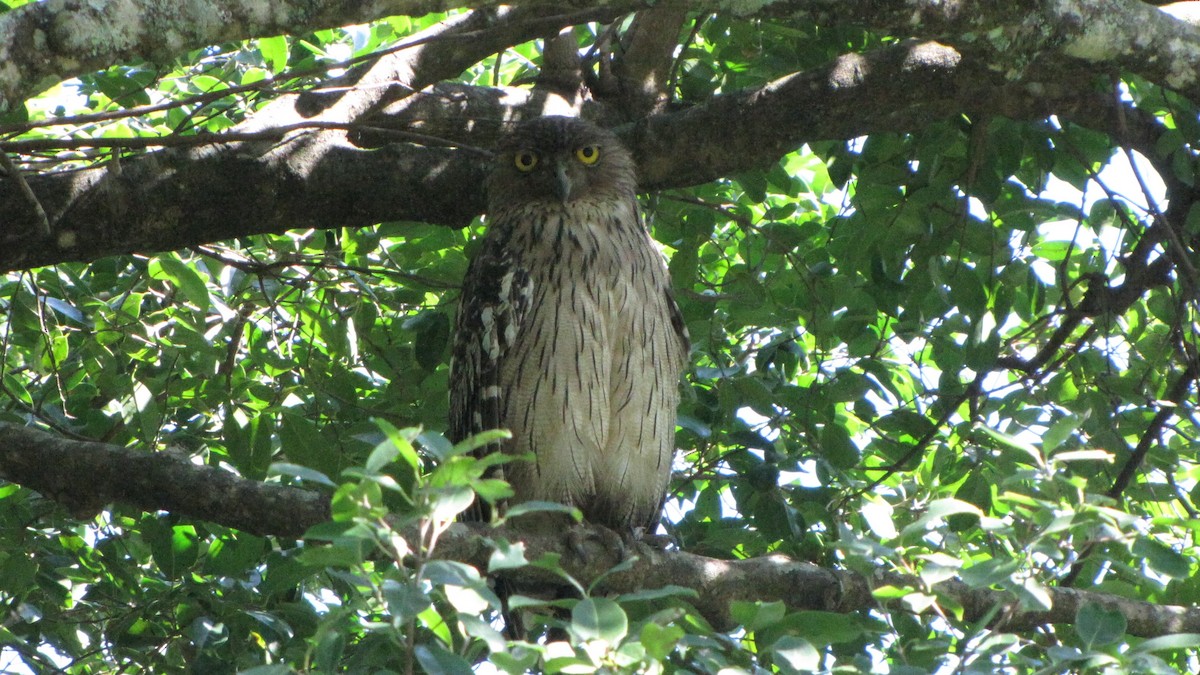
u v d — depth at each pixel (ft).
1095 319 36.24
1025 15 24.02
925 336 36.47
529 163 34.12
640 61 38.73
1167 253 35.45
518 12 34.14
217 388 33.91
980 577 16.92
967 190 33.63
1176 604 29.43
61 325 35.45
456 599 15.94
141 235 29.81
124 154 34.27
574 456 33.32
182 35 18.95
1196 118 33.58
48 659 33.65
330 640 17.15
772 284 36.58
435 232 37.78
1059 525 16.46
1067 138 34.24
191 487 25.66
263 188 30.35
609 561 27.96
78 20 18.42
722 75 38.58
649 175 34.09
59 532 36.70
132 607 34.42
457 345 34.37
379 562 25.36
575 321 32.91
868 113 31.89
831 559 35.12
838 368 37.27
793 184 43.68
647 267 33.99
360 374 40.06
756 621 17.65
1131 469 33.35
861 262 35.58
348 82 34.45
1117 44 24.94
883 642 28.84
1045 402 36.32
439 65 34.68
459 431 34.04
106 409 36.88
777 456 33.14
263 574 35.01
